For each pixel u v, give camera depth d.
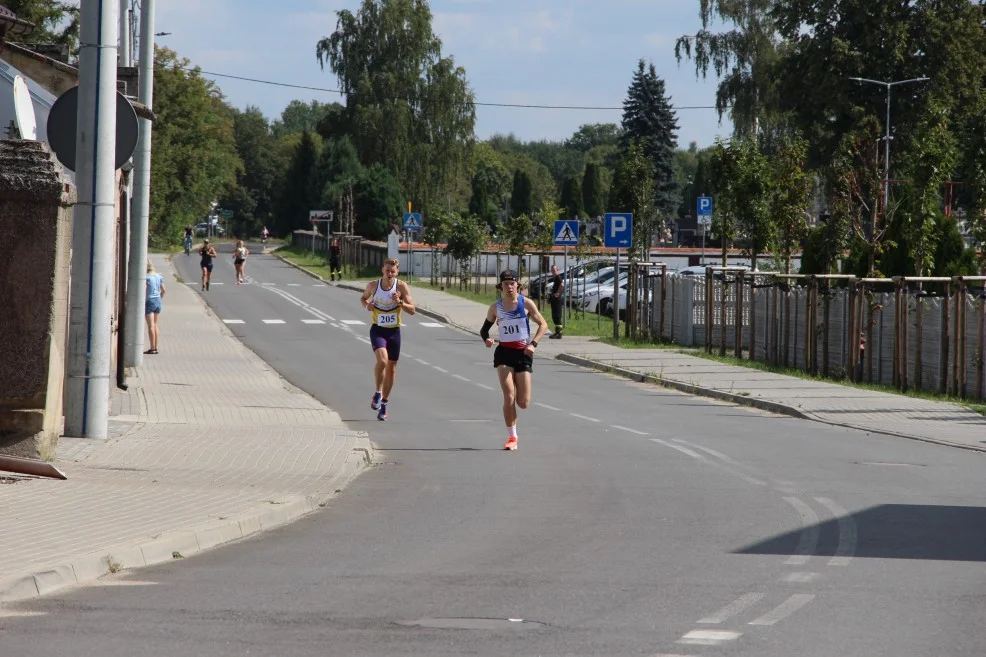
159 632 9.80
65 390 21.27
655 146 160.50
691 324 52.88
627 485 18.88
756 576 12.30
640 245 59.00
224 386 33.19
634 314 55.75
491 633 9.86
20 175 17.86
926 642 9.66
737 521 15.71
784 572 12.52
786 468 20.94
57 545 12.66
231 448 21.33
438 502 17.19
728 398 34.06
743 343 49.12
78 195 20.73
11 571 11.33
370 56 129.00
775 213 51.91
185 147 157.62
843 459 22.27
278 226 196.12
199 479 17.89
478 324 62.19
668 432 26.23
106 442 21.12
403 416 28.73
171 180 155.62
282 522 15.55
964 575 12.43
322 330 57.19
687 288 52.97
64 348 21.14
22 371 18.03
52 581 11.43
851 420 28.77
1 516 14.27
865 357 38.25
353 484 18.86
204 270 83.62
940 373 34.44
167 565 12.70
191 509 15.28
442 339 54.66
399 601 11.05
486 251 103.56
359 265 121.12
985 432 26.86
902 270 43.38
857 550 13.80
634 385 38.25
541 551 13.62
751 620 10.38
